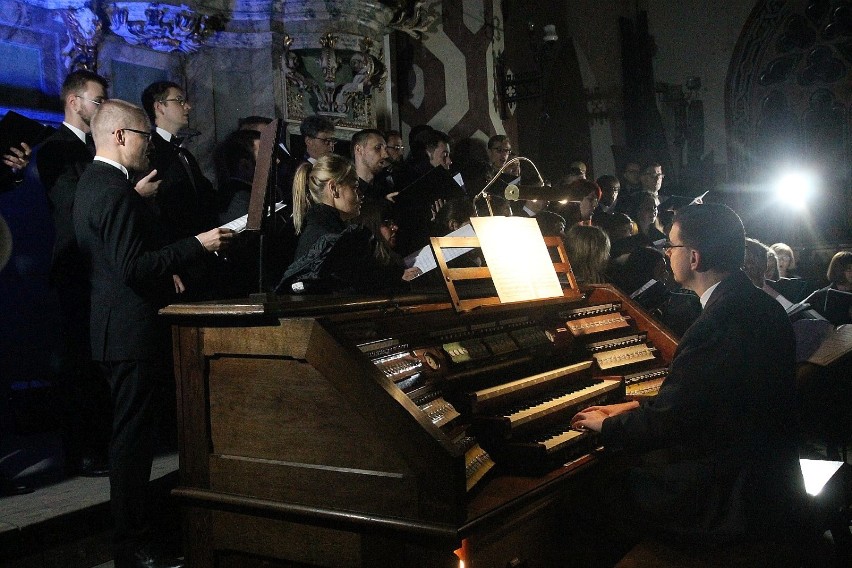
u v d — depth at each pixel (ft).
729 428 8.30
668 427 8.22
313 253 9.04
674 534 8.47
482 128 26.76
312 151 15.84
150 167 13.01
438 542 6.63
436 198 14.25
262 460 7.59
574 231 14.05
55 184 12.03
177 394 8.07
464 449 7.55
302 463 7.38
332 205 10.78
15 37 14.96
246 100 18.30
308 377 7.31
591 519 9.25
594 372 10.52
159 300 9.86
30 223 15.58
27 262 15.53
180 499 7.98
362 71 19.65
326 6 18.58
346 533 7.15
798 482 8.48
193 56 17.54
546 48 30.40
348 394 7.04
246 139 14.93
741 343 8.35
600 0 39.09
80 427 12.03
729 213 9.14
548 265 10.24
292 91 18.80
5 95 14.82
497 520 7.01
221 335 7.73
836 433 14.10
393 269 9.89
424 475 6.74
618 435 8.34
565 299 10.51
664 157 40.88
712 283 9.13
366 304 8.07
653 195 26.09
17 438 14.89
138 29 16.03
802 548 8.18
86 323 11.96
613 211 25.32
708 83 42.50
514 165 22.43
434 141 19.03
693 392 8.21
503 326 9.59
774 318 8.65
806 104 41.11
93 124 10.04
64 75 15.70
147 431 9.70
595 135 37.96
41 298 15.74
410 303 8.61
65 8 15.28
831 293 19.07
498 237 9.70
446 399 8.16
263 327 7.45
